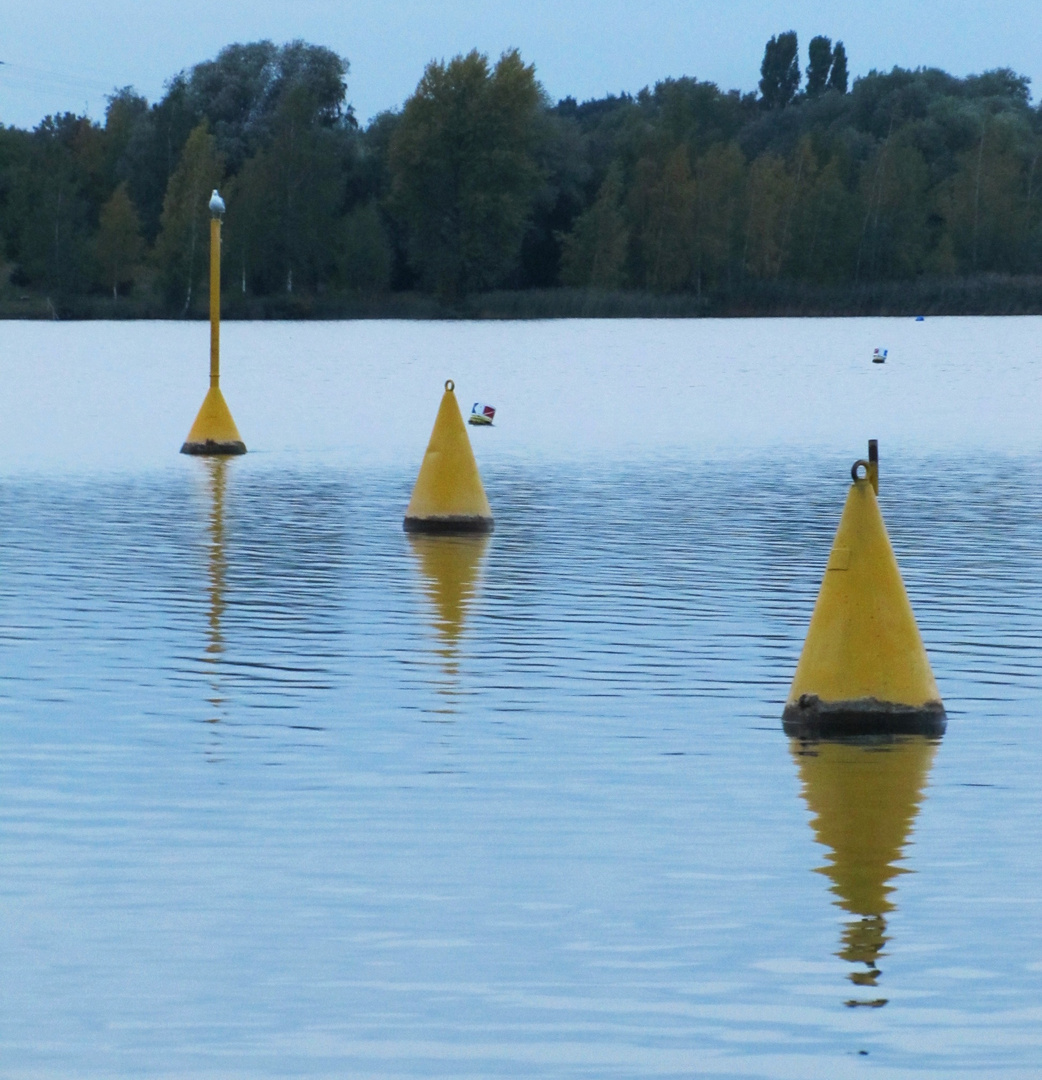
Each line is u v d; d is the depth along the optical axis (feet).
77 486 167.63
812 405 299.79
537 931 50.14
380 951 48.67
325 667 85.61
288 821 60.18
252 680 82.48
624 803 62.59
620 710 76.79
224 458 197.98
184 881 54.13
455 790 64.13
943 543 130.00
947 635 94.63
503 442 222.69
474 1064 41.93
